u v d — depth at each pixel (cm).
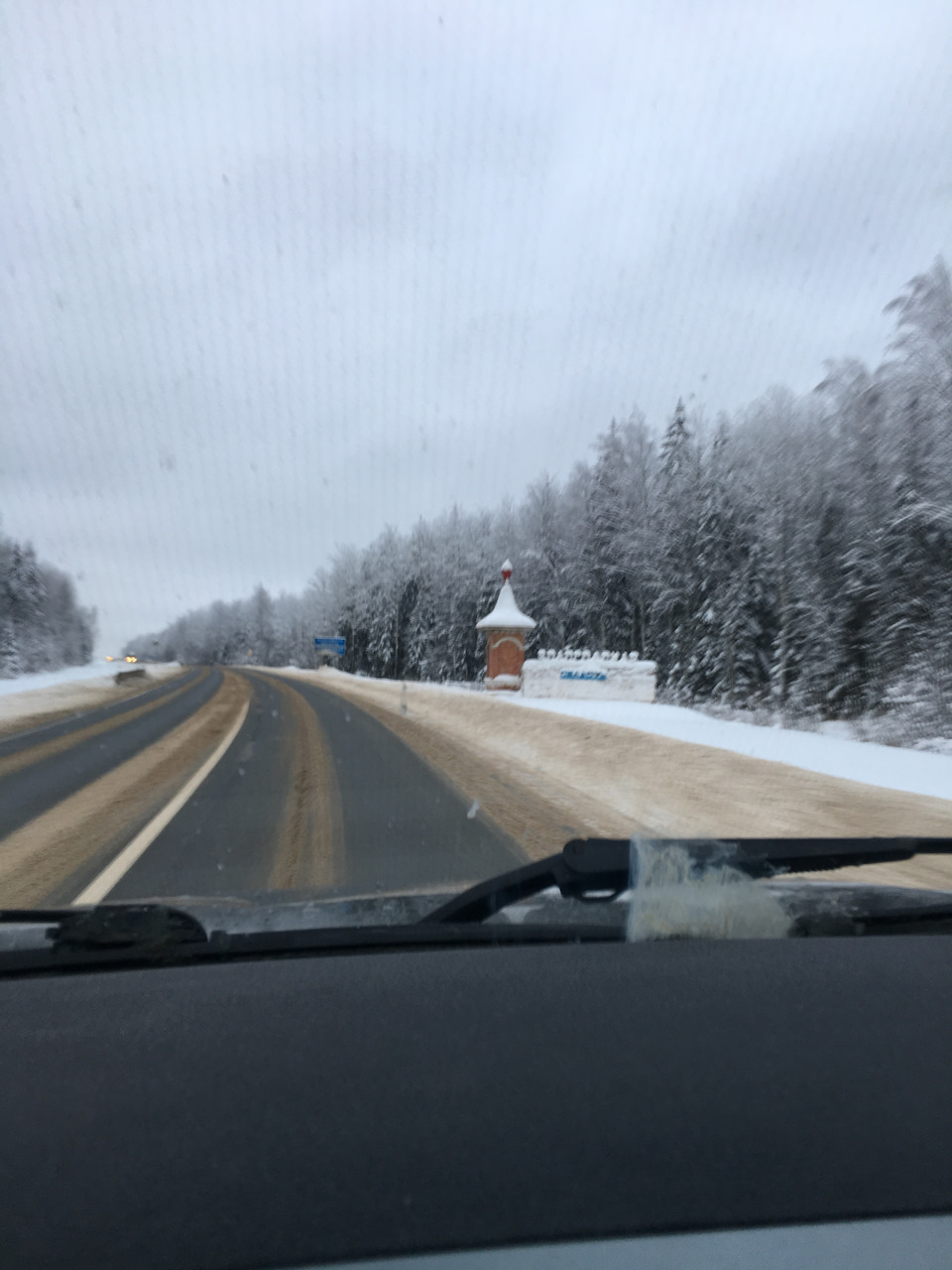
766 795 852
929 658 1808
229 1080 148
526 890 247
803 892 286
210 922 248
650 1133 129
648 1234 104
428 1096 141
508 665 3084
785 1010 179
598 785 928
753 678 2916
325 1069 152
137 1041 165
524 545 5284
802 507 2591
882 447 2245
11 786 943
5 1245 105
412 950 222
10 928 253
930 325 1977
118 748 1289
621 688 2480
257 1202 113
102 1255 103
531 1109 137
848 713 2108
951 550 1830
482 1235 104
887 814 762
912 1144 128
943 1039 166
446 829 701
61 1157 125
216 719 1798
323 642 5544
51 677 4366
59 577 6288
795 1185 116
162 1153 126
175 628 11925
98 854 622
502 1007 179
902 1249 104
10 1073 153
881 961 210
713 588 3241
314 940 223
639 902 231
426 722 1752
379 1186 115
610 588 4281
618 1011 177
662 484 4081
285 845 646
